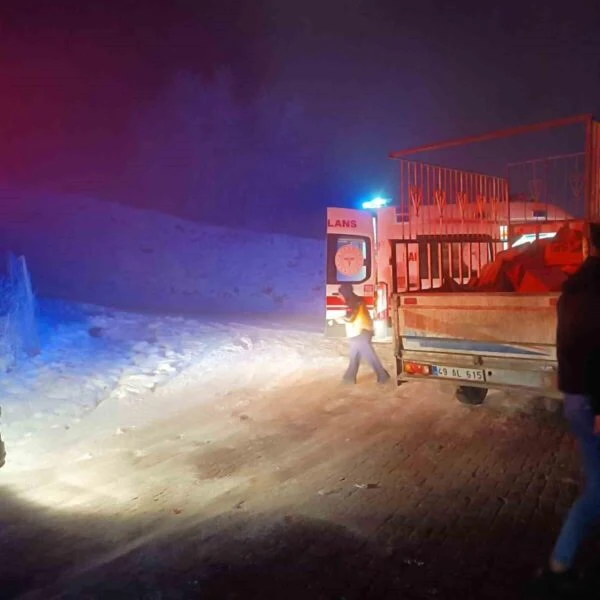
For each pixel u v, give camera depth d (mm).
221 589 3848
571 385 3617
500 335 7449
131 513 5578
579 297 3607
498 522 4777
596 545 4195
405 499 5367
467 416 8016
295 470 6414
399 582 3885
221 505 5551
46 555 4719
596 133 8273
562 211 13023
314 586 3863
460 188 11828
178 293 20109
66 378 10320
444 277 10242
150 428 8391
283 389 10047
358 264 13680
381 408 8656
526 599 3641
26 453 7574
